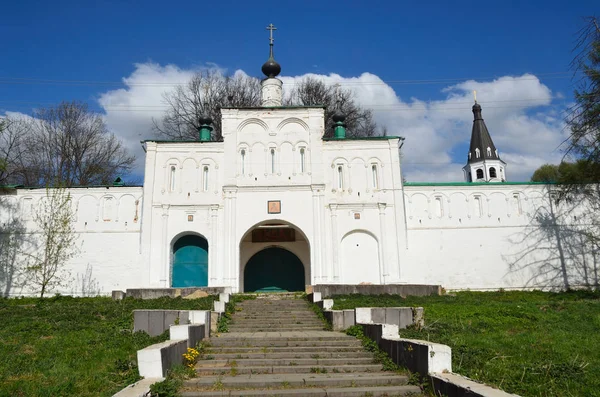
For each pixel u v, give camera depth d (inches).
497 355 438.3
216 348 495.2
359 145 1194.0
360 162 1184.2
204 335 535.5
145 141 1170.6
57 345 511.8
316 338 530.9
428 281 1146.7
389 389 357.4
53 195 1123.9
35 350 492.7
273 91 1312.7
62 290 1107.9
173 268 1136.8
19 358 453.7
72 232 1136.2
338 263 1120.2
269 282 1238.3
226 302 771.4
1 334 569.9
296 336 546.9
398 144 1194.0
